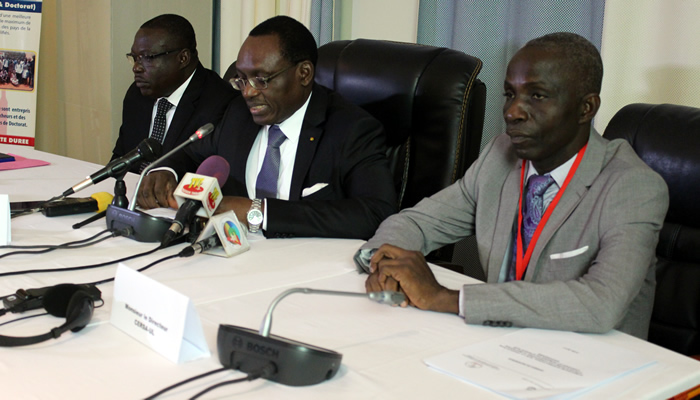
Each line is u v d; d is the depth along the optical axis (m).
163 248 1.53
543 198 1.47
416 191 2.12
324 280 1.38
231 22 3.72
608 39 2.39
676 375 1.00
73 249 1.51
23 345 1.00
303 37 1.95
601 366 1.01
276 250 1.58
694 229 1.61
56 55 4.01
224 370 0.95
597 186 1.39
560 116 1.38
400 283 1.25
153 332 1.01
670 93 2.30
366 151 1.93
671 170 1.61
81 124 3.95
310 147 1.96
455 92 2.05
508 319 1.17
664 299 1.62
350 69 2.25
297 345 0.91
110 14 3.62
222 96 2.54
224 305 1.20
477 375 0.96
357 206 1.76
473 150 2.13
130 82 3.80
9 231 1.51
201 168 1.79
